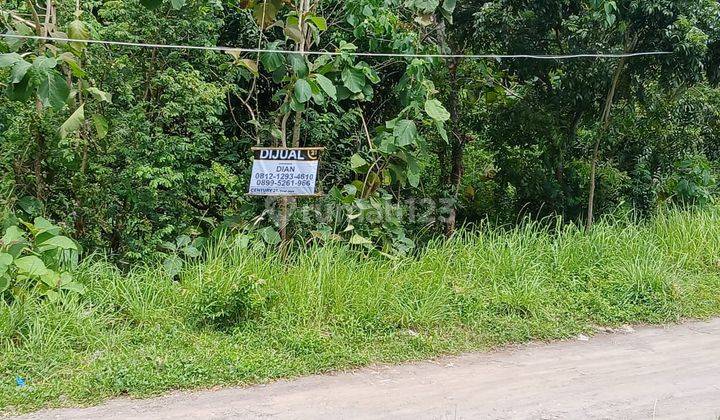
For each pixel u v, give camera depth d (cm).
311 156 688
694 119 877
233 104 826
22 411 446
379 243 746
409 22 826
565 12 820
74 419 436
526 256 732
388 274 661
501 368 544
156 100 708
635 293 704
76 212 672
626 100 849
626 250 774
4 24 672
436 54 817
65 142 629
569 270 737
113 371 494
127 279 609
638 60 797
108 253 680
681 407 466
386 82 860
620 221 874
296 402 469
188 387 489
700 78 809
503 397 482
